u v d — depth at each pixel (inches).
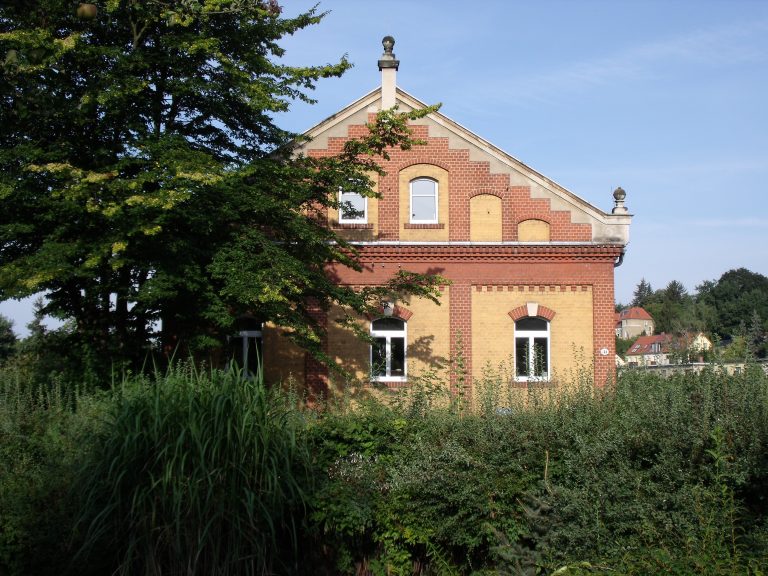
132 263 631.8
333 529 362.6
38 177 626.8
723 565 265.4
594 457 338.3
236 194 663.8
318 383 911.0
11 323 1578.5
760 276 2923.2
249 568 330.6
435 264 941.8
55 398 461.4
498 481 352.8
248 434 337.1
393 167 957.2
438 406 426.9
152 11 632.4
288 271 647.1
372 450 385.4
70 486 342.0
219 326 690.2
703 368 365.4
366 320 931.3
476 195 956.0
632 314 3846.0
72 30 655.8
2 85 369.4
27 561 345.4
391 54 967.6
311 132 959.0
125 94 625.9
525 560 323.3
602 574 275.4
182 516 322.0
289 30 734.5
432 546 354.3
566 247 939.3
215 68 706.8
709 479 316.8
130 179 627.5
